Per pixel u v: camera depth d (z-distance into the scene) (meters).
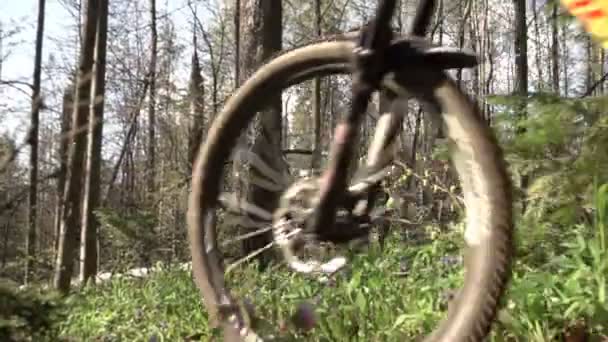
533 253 4.26
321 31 27.27
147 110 30.20
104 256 18.83
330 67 2.33
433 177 5.02
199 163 2.73
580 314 3.59
